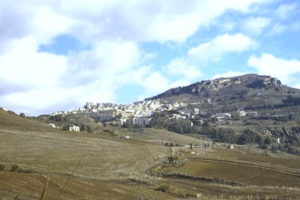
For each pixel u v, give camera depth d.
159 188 50.31
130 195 39.38
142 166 87.69
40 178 34.94
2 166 50.12
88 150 95.56
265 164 107.50
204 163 105.06
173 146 154.00
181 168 92.88
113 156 94.00
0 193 27.20
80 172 65.94
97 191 37.41
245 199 48.50
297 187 69.25
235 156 134.50
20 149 79.06
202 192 55.56
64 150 88.00
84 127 171.12
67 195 31.50
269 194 54.12
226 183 72.12
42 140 97.31
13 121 127.94
